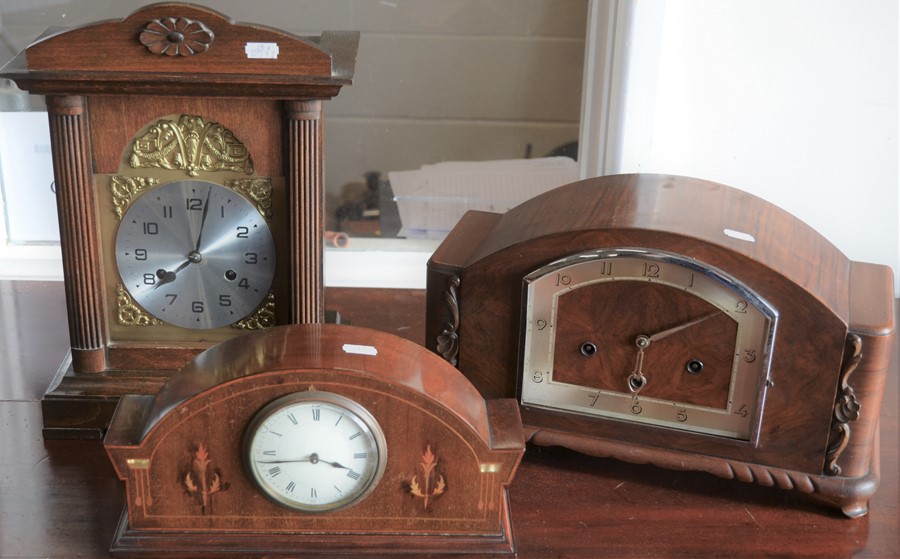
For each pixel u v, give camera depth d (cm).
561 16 168
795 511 115
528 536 109
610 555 107
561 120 176
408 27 169
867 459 113
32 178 165
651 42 151
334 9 168
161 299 124
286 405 97
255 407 98
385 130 177
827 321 105
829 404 109
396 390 98
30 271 169
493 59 171
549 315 113
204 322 126
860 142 157
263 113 115
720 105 156
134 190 118
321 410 97
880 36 150
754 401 111
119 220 120
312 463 100
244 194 119
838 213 162
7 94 159
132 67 109
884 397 138
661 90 156
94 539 107
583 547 108
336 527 104
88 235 118
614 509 114
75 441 124
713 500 116
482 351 119
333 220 180
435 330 120
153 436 99
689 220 110
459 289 116
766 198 162
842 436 110
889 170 158
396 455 100
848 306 109
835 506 114
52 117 112
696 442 115
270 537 103
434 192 180
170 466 100
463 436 100
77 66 109
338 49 121
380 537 104
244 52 109
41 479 117
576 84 173
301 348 100
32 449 122
